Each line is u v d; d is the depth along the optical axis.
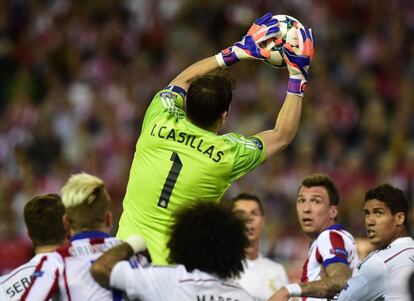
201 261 18.20
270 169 50.28
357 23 64.62
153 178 19.81
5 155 57.19
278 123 20.25
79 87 61.31
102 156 56.44
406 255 20.89
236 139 19.95
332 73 60.47
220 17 64.50
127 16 66.62
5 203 48.84
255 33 20.42
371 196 21.75
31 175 54.56
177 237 18.34
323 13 64.19
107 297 18.75
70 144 57.94
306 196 23.70
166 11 66.00
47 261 19.17
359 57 62.34
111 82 62.09
